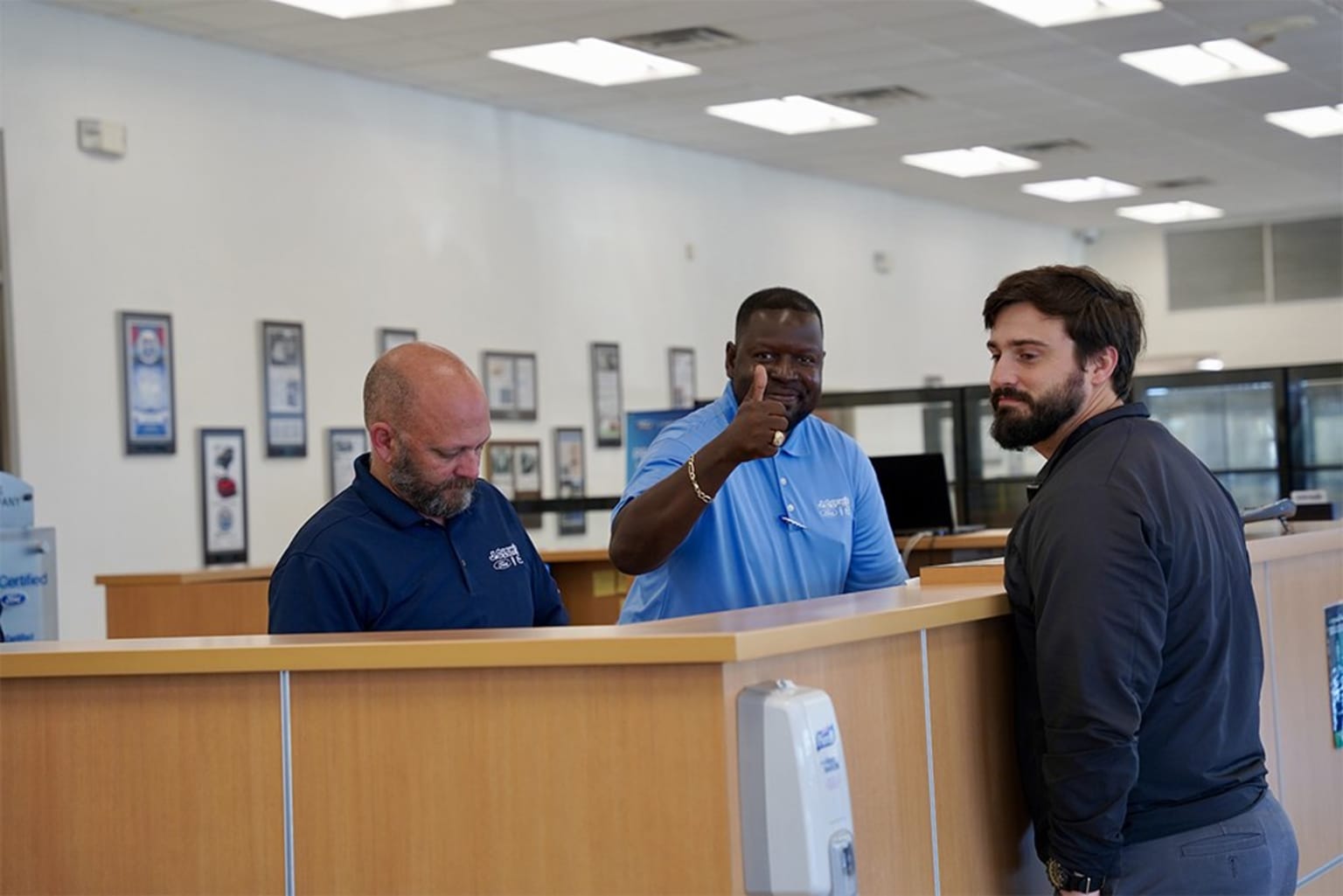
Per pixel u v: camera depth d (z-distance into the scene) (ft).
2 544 18.83
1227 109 36.17
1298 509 16.28
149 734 7.00
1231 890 7.61
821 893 6.15
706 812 6.23
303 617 8.63
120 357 24.59
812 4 26.27
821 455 10.02
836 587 9.93
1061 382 7.84
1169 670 7.56
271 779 6.84
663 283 36.60
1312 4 27.71
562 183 33.94
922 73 31.37
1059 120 36.52
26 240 23.41
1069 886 7.34
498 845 6.53
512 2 25.26
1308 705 11.23
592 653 6.32
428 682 6.63
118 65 24.85
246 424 26.58
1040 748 7.96
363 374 28.86
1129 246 55.01
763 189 40.19
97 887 7.06
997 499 28.02
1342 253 51.96
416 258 30.19
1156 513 7.36
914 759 7.48
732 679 6.27
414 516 8.96
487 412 8.95
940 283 47.37
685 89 31.78
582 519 33.55
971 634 8.09
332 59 28.04
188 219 25.82
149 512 24.94
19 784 7.17
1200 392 28.60
